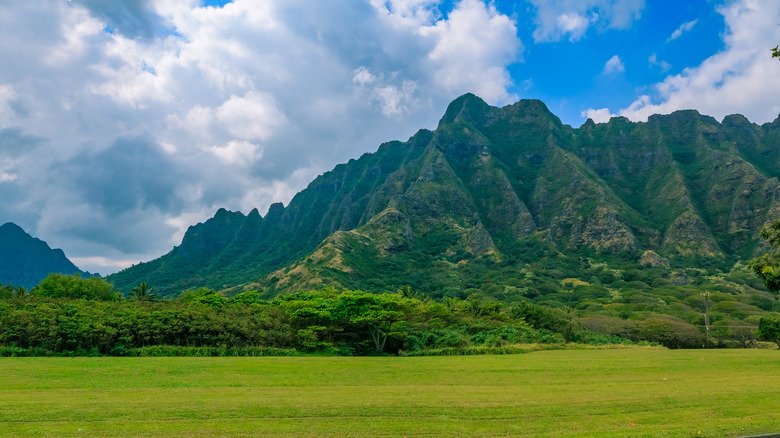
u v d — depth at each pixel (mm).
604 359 45344
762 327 59938
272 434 13578
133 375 29219
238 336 54594
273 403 18297
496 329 71188
